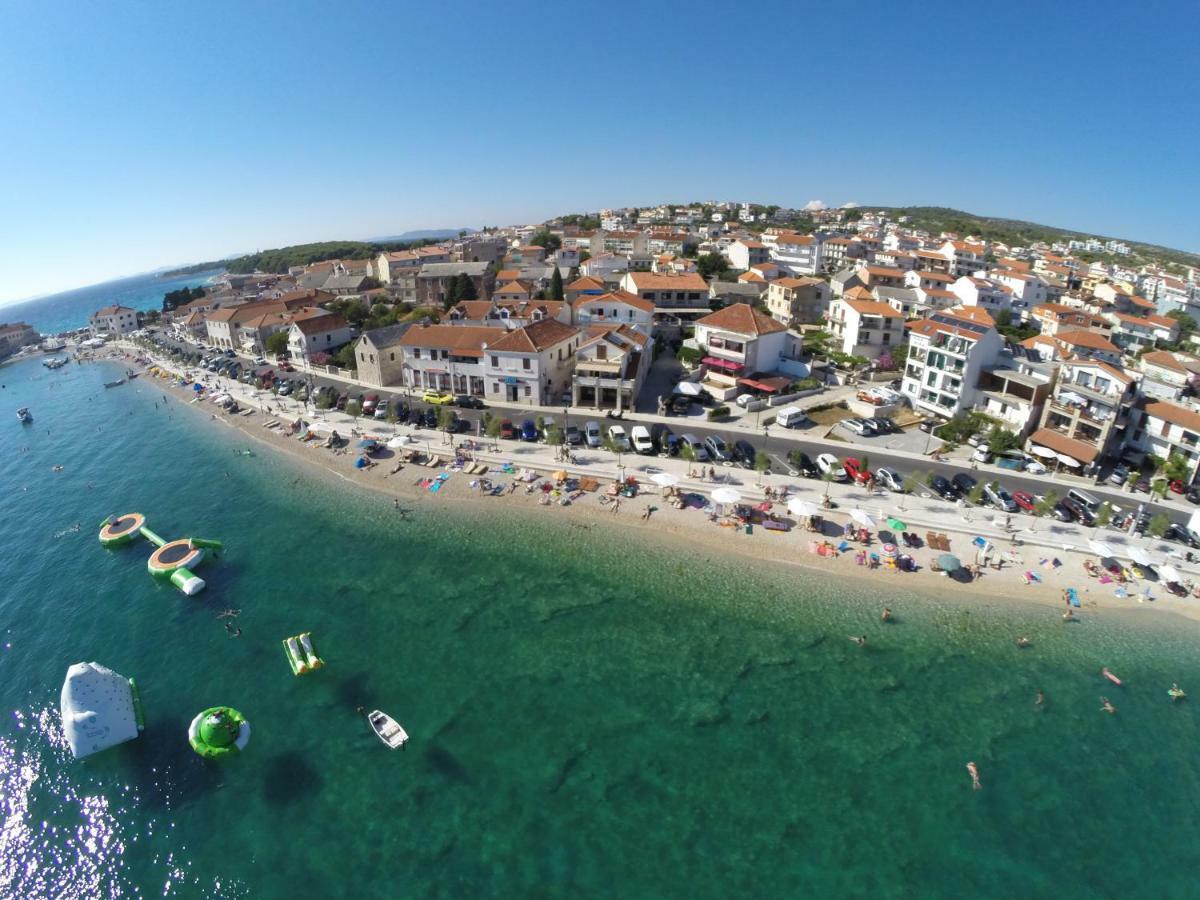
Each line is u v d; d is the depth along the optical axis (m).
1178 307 158.75
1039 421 68.19
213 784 30.77
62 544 53.91
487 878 26.17
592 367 76.38
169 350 132.75
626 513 53.62
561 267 161.88
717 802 29.23
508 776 30.56
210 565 49.06
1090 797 29.92
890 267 144.00
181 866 27.27
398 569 47.75
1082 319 120.00
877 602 43.19
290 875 26.61
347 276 159.50
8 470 72.00
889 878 26.09
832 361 93.62
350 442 71.19
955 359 72.75
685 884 25.78
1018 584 44.88
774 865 26.50
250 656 39.00
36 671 38.84
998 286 134.62
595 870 26.33
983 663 38.22
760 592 44.22
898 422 73.19
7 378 131.38
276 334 115.31
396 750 31.98
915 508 53.44
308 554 50.16
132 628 42.22
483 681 36.53
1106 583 45.00
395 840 27.81
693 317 106.88
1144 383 67.38
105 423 88.38
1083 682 37.00
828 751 31.95
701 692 35.69
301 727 33.66
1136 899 25.66
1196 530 48.94
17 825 29.53
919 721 33.94
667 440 64.81
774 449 65.25
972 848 27.39
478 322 99.19
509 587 45.19
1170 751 32.56
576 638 39.97
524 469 61.22
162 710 35.19
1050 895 25.64
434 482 60.12
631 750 31.92
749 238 192.75
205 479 65.38
